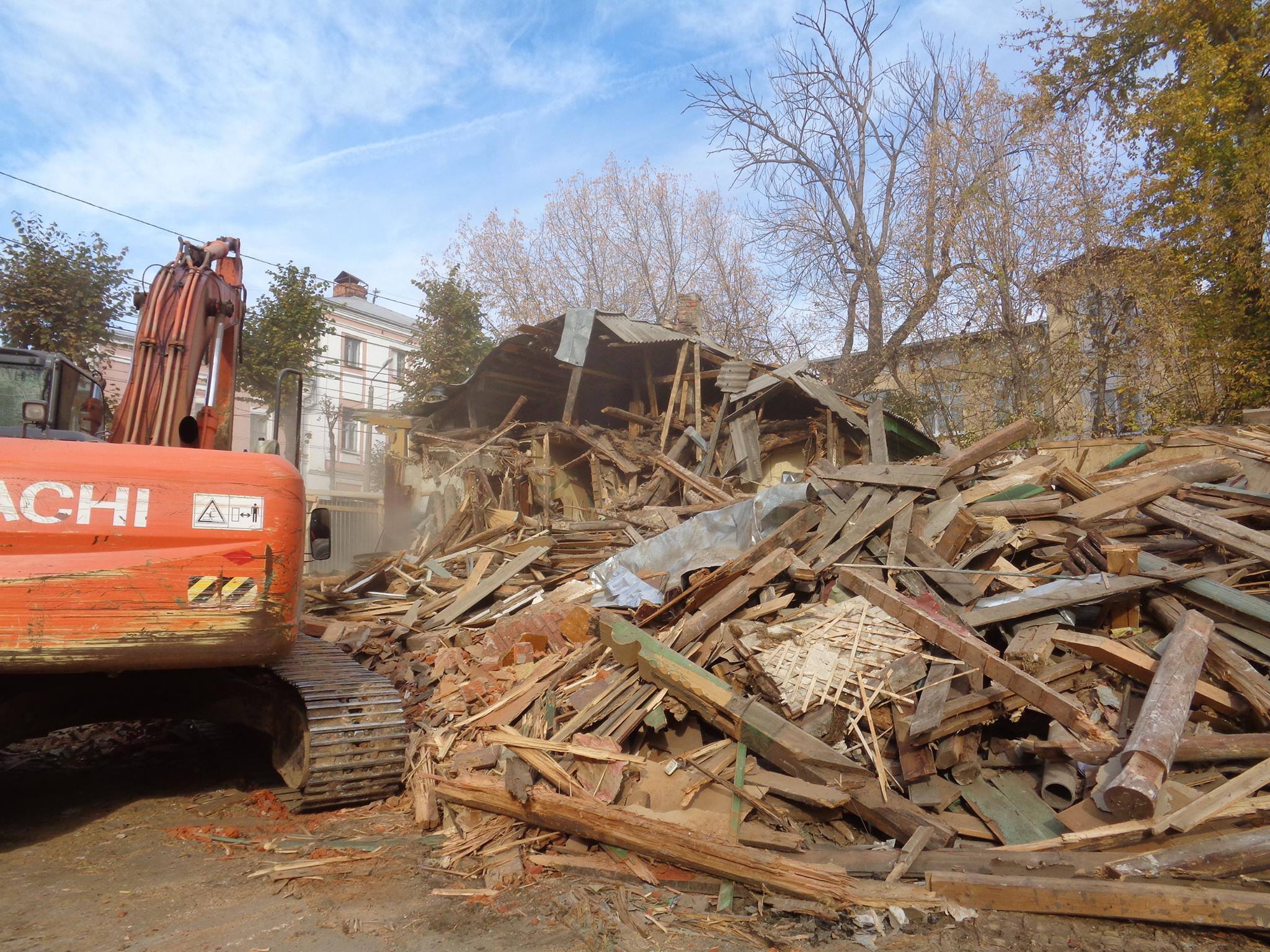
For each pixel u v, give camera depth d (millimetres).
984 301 20516
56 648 4555
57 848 4918
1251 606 5859
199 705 6148
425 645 8641
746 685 5719
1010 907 3912
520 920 3949
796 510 8578
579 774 5051
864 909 3967
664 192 32406
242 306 6918
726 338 29344
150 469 4852
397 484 19469
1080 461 11812
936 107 24688
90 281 16875
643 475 17500
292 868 4559
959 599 6715
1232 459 8625
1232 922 3631
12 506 4570
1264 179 15969
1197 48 18031
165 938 3750
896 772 5031
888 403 23078
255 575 4973
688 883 4293
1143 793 4047
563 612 8125
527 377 19938
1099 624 6320
